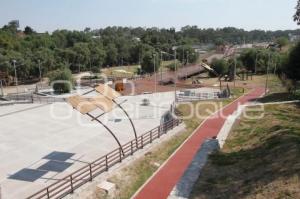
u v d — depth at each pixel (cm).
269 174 2575
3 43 13512
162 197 2536
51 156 3117
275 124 4144
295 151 2819
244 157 3158
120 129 4000
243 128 4306
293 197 2155
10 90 9325
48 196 2233
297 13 3719
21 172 2759
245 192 2428
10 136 3766
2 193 2391
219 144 3659
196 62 14600
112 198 2478
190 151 3519
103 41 18275
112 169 2778
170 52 16788
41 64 11531
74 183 2456
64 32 19675
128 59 17112
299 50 6525
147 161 3108
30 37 16612
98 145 3412
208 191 2588
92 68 13775
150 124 4259
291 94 6222
